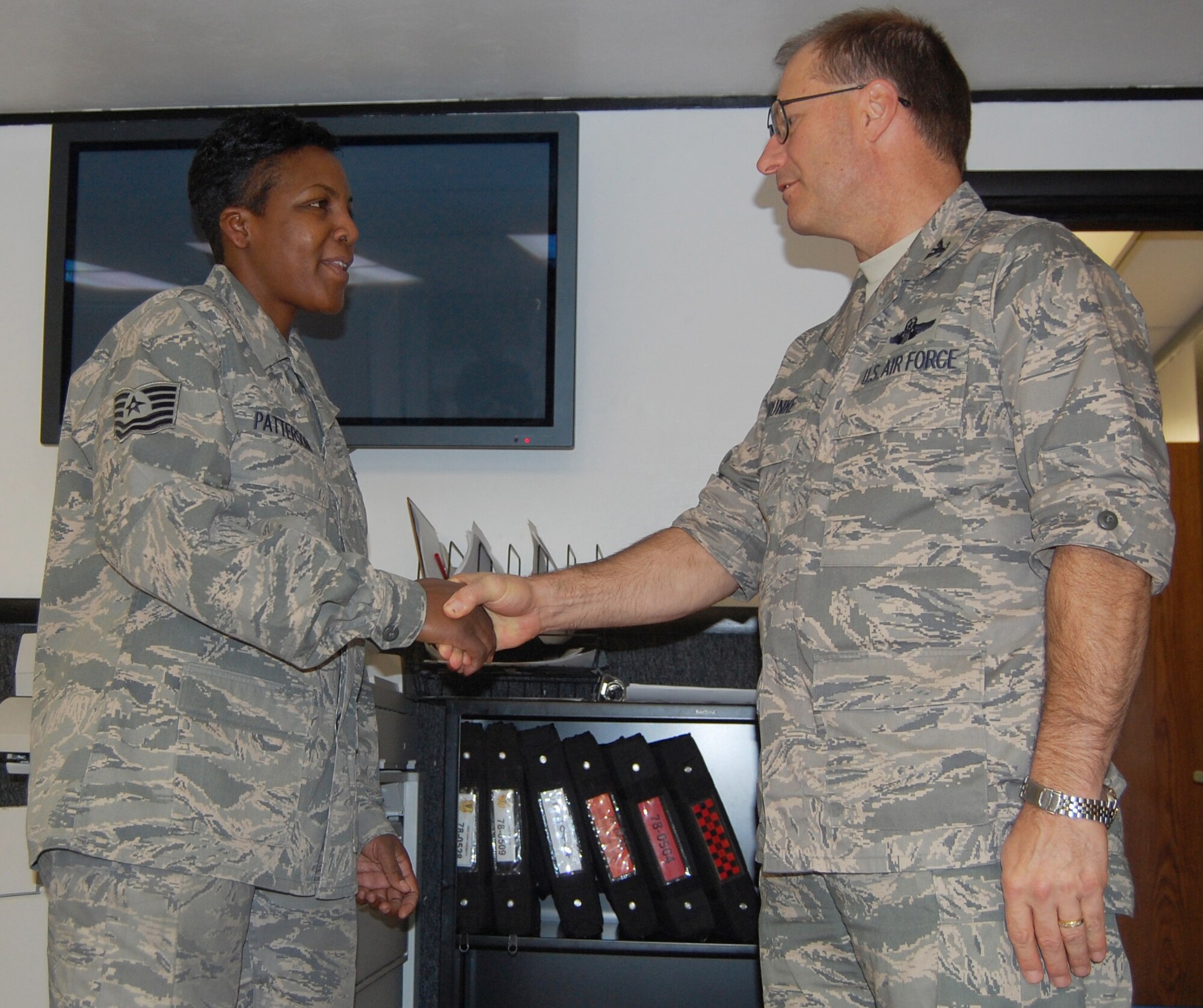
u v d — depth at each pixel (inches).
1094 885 36.5
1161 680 142.6
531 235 90.3
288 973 52.4
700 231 93.2
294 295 62.0
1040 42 85.3
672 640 87.4
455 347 89.5
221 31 84.3
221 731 46.9
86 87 92.4
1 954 70.1
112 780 44.8
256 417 52.3
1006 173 92.0
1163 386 168.4
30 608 87.5
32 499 92.4
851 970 45.4
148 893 44.3
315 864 49.9
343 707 53.6
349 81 91.7
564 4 81.0
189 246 91.3
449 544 89.5
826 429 47.6
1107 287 41.9
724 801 88.0
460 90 93.4
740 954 73.8
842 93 51.3
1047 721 38.2
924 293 46.8
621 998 85.5
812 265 92.0
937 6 80.7
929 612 42.2
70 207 92.0
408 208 91.1
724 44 86.0
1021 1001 38.3
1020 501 42.4
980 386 43.4
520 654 75.5
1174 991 135.2
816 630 44.6
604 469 90.7
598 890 78.6
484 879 76.0
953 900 39.5
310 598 45.6
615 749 79.4
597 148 94.7
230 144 61.3
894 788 41.1
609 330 92.4
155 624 47.3
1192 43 85.0
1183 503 149.0
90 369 54.4
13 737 71.2
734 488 59.7
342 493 59.2
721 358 91.6
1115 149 92.0
